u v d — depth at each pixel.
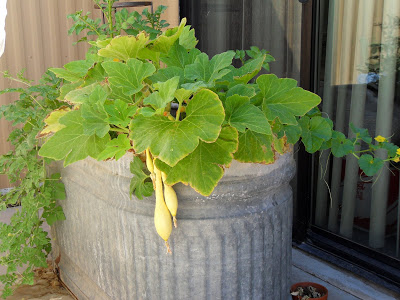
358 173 3.34
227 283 2.15
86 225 2.62
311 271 3.27
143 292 2.25
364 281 3.12
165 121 1.78
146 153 1.92
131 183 2.10
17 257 2.99
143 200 2.15
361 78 3.23
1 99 4.73
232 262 2.13
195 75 1.96
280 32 3.55
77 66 2.26
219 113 1.73
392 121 3.12
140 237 2.18
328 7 3.31
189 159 1.83
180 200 2.06
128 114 1.85
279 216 2.24
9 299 3.08
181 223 2.07
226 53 1.99
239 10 3.88
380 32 3.08
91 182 2.51
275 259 2.27
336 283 3.12
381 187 3.22
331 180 3.49
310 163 3.55
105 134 1.98
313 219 3.64
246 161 1.95
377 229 3.28
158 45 2.11
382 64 3.11
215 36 4.16
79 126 2.00
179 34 2.08
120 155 1.88
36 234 3.09
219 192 2.05
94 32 3.42
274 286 2.31
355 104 3.29
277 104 1.99
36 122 3.12
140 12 4.95
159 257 2.15
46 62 4.88
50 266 3.49
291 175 2.26
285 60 3.56
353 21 3.21
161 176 1.94
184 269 2.13
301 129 2.18
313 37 3.35
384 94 3.13
